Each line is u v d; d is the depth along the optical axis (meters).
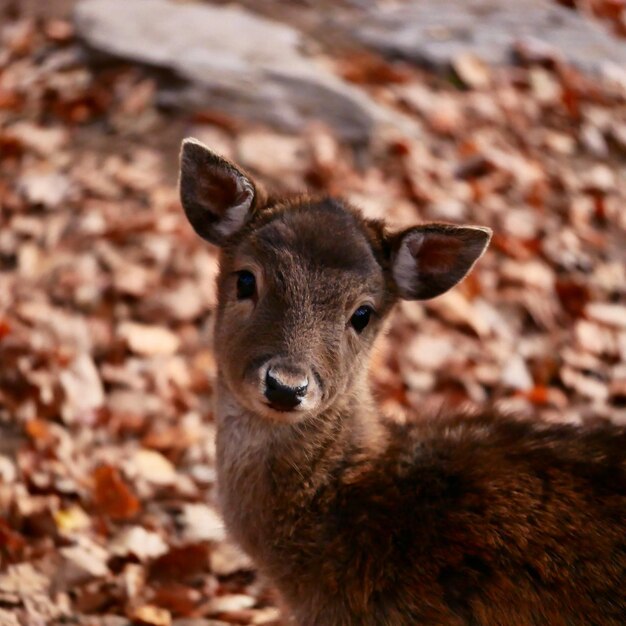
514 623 7.49
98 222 13.15
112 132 14.53
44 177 13.74
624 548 7.46
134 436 11.12
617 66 17.56
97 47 15.41
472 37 17.27
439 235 8.38
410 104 15.67
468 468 7.92
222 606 9.27
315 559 7.91
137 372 11.67
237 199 8.47
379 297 8.28
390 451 8.14
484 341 12.65
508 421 8.51
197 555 9.63
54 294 12.33
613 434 8.19
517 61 16.97
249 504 8.18
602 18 20.31
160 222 13.16
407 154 14.62
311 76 15.20
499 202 14.53
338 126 14.73
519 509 7.68
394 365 12.19
